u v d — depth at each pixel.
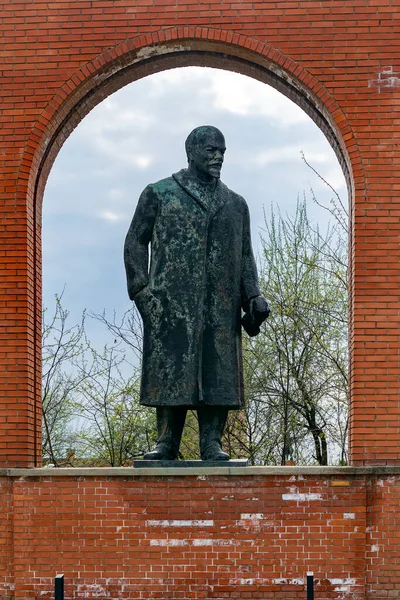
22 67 14.90
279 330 27.36
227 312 14.39
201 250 14.36
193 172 14.62
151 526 13.90
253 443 26.97
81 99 15.23
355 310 14.27
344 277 27.39
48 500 14.04
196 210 14.43
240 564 13.79
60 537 13.98
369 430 14.09
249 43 14.72
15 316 14.53
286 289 27.44
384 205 14.40
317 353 27.23
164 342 14.29
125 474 13.90
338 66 14.64
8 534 14.12
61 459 29.11
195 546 13.84
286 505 13.85
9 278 14.59
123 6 14.91
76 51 14.89
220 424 14.55
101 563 13.90
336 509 13.83
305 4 14.76
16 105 14.84
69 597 13.88
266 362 27.30
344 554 13.77
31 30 14.94
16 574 13.95
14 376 14.44
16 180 14.72
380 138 14.51
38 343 15.13
